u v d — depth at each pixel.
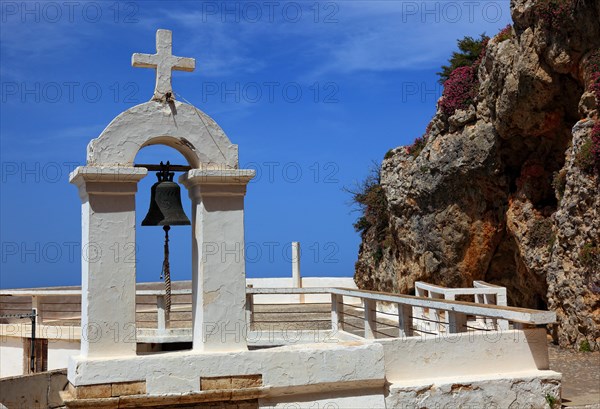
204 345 8.19
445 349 8.74
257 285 28.34
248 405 8.11
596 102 15.60
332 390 8.36
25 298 21.34
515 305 21.22
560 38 16.56
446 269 21.81
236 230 8.41
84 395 7.60
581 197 15.37
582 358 13.61
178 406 7.88
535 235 18.70
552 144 18.75
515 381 8.61
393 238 25.48
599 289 14.66
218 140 8.42
